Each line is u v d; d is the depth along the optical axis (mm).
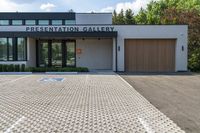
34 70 24250
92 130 6828
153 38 25109
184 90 13609
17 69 24031
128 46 25266
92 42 26562
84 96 11727
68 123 7457
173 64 25422
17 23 34875
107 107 9500
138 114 8500
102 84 15750
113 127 7086
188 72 24703
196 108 9352
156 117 8109
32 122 7574
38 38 26516
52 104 10000
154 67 25406
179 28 25047
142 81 17438
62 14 34500
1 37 25047
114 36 24656
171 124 7348
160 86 15078
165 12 42156
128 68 25297
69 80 17797
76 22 33219
